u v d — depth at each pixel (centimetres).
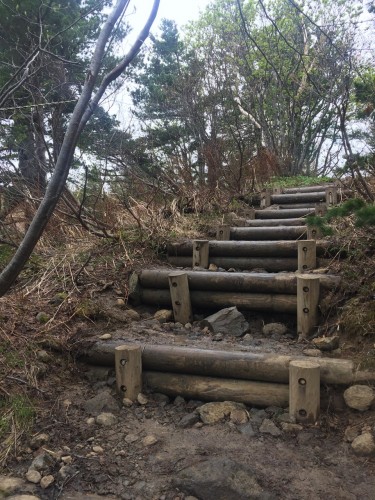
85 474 193
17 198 482
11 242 418
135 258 429
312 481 184
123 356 254
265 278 339
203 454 203
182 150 834
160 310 364
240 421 229
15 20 491
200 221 541
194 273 361
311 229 427
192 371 256
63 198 431
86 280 377
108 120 663
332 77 544
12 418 219
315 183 903
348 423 220
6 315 299
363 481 183
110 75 209
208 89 1095
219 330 322
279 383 241
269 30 1054
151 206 547
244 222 537
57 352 282
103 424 228
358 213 278
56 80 449
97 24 616
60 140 469
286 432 218
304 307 306
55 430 221
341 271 340
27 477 190
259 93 1240
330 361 239
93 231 445
